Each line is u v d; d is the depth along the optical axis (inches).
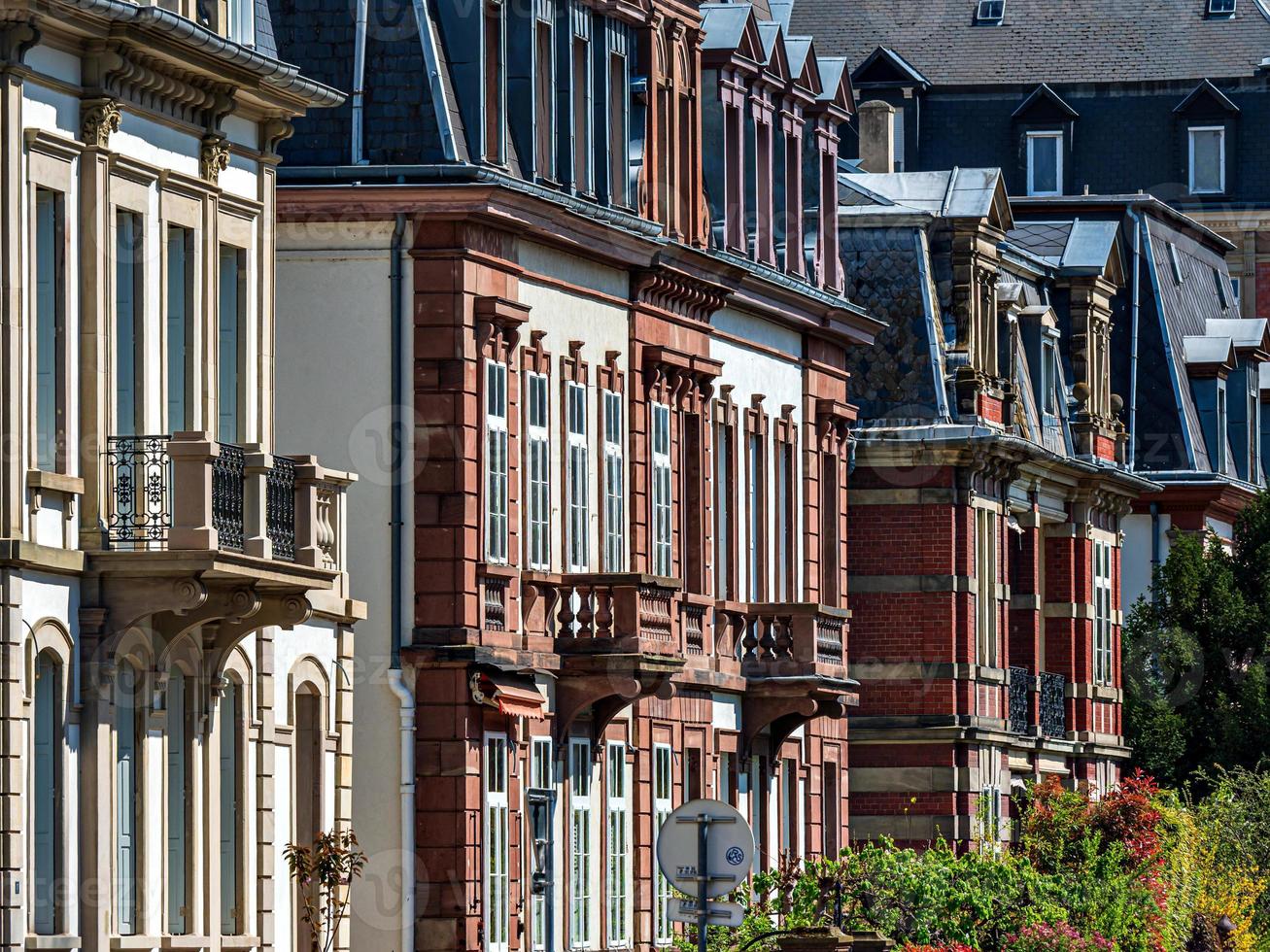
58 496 2401.6
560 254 3307.1
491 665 3070.9
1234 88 6727.4
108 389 2460.6
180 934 2568.9
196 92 2615.7
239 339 2731.3
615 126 3472.0
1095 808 4493.1
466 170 3043.8
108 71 2461.9
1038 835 4478.3
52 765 2400.3
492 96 3166.8
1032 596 4904.0
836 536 4156.0
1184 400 5689.0
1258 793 4849.9
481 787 3073.3
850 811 4483.3
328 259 3070.9
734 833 2440.9
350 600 2906.0
